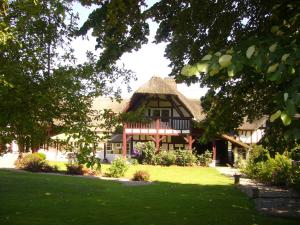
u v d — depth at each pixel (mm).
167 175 28188
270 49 2768
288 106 2518
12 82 5871
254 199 16344
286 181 21172
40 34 6680
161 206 13797
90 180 23000
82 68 6781
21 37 6453
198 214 12438
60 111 6652
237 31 7754
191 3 7621
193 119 36938
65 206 13367
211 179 26266
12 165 31016
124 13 7105
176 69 8398
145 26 7496
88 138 5961
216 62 2904
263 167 24625
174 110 37438
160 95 36875
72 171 26688
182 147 39188
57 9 6305
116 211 12617
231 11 7637
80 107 6570
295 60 2611
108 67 7125
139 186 20953
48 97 6230
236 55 2836
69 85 6500
